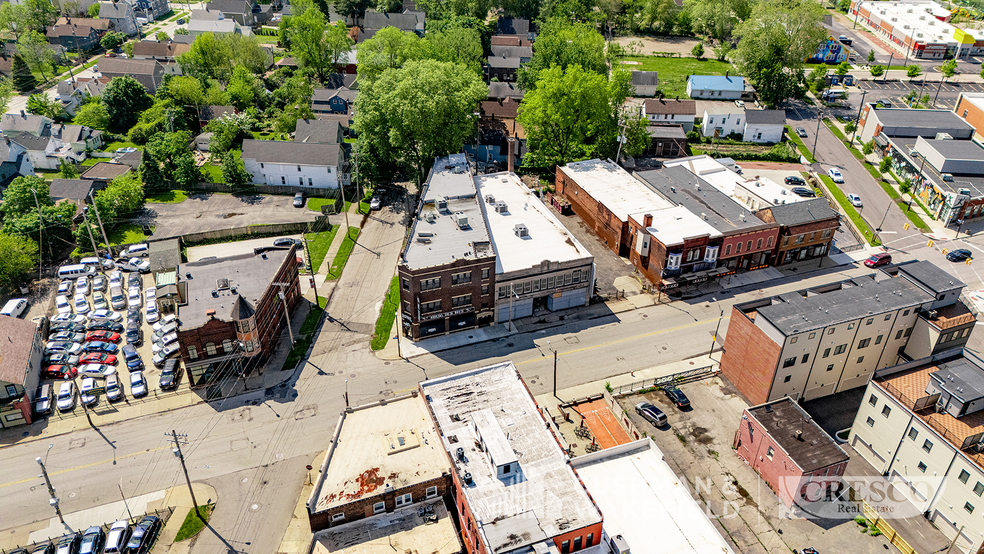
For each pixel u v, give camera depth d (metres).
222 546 59.22
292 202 117.56
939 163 117.25
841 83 173.38
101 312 87.19
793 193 108.81
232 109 143.88
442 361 81.19
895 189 122.75
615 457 62.06
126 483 65.00
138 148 136.38
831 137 144.75
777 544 58.12
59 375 77.62
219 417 72.81
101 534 59.22
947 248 104.12
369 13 198.75
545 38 150.75
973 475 56.09
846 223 111.31
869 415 66.12
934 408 62.94
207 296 79.69
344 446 61.00
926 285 75.38
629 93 143.25
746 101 161.50
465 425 61.69
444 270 80.75
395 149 121.06
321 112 150.88
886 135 134.25
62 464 67.00
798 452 60.50
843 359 73.19
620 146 123.00
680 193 105.56
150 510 62.31
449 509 59.66
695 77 162.00
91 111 140.88
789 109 158.62
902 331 74.75
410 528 56.66
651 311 89.88
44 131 133.75
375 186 123.12
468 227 89.81
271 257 88.19
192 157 121.62
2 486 64.38
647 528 55.03
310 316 89.06
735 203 102.19
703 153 137.12
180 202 117.38
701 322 87.50
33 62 170.00
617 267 99.12
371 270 99.44
